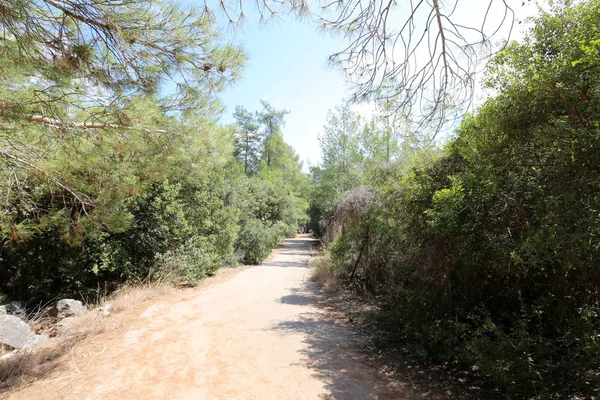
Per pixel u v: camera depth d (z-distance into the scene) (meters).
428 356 4.04
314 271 10.44
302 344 4.62
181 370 3.77
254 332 5.11
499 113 2.92
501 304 3.66
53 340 4.84
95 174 4.33
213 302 6.99
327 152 18.39
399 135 3.27
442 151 4.77
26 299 8.05
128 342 4.61
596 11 2.47
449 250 3.87
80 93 3.13
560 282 2.83
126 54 2.81
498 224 3.10
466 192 3.33
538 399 2.58
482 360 2.93
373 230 7.31
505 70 2.97
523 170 2.98
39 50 2.43
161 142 4.06
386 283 6.73
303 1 2.50
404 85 2.84
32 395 3.24
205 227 10.15
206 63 3.26
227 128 6.29
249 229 14.53
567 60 2.43
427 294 4.25
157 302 6.91
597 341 2.40
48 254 7.83
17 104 2.82
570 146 2.33
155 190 8.47
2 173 3.67
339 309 6.58
